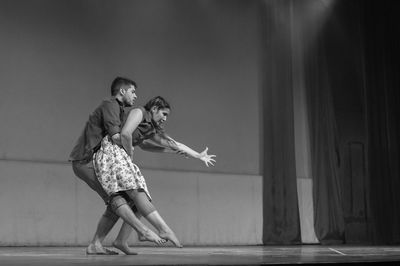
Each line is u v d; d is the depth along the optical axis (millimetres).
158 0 8227
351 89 9516
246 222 8438
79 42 7527
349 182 9219
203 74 8477
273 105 8781
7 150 6883
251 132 8750
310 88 9211
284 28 8992
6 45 6996
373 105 9641
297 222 8578
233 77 8711
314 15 9359
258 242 8469
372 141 9516
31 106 7090
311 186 9039
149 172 7789
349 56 9578
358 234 9180
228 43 8750
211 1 8688
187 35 8422
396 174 9656
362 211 9273
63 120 7301
